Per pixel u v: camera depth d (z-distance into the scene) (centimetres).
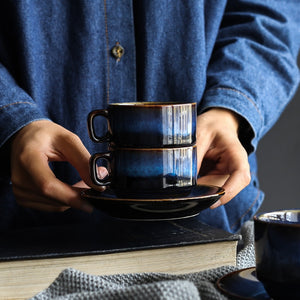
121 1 133
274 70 143
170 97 142
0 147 112
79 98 133
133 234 94
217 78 135
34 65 129
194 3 138
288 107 267
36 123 111
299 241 62
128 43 135
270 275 63
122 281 77
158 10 136
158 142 90
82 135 135
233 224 150
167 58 140
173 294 62
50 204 109
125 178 92
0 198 134
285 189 272
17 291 83
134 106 90
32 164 103
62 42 132
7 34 130
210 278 77
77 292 73
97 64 134
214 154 116
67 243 90
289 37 151
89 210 101
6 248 87
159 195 91
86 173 102
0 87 118
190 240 89
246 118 125
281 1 154
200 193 94
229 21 154
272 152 271
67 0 131
